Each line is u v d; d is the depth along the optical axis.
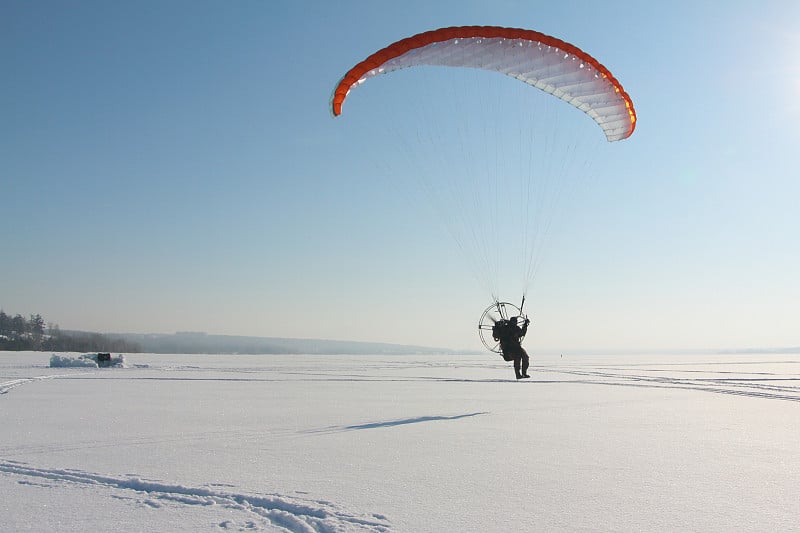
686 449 7.26
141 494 4.96
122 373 25.55
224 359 58.50
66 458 6.45
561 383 21.89
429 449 7.14
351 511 4.43
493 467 6.09
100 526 4.06
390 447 7.27
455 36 10.55
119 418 10.03
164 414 10.66
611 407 12.62
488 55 10.85
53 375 23.45
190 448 7.12
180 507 4.56
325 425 9.30
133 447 7.18
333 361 57.84
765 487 5.29
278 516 4.34
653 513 4.46
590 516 4.37
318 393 15.95
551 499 4.84
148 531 3.96
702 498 4.90
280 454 6.76
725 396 15.89
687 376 27.83
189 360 50.19
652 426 9.45
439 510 4.49
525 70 11.24
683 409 12.29
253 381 21.20
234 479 5.46
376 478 5.55
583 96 11.72
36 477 5.56
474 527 4.08
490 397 15.16
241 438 7.93
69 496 4.88
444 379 24.08
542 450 7.12
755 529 4.10
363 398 14.46
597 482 5.45
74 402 12.80
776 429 9.17
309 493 4.96
